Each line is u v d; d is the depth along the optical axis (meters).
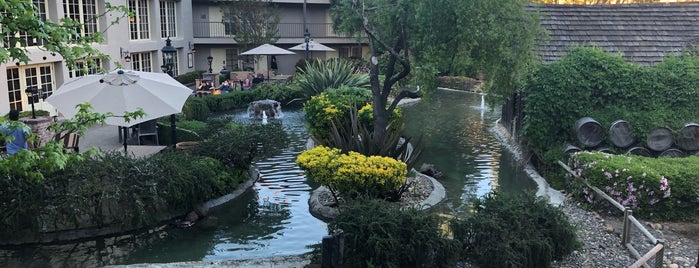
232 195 9.92
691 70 11.78
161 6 26.75
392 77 10.52
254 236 8.21
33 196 7.64
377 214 6.68
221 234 8.29
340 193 8.88
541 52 13.53
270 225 8.66
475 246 6.84
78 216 7.84
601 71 11.95
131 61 23.28
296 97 22.84
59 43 5.67
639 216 9.06
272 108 19.69
